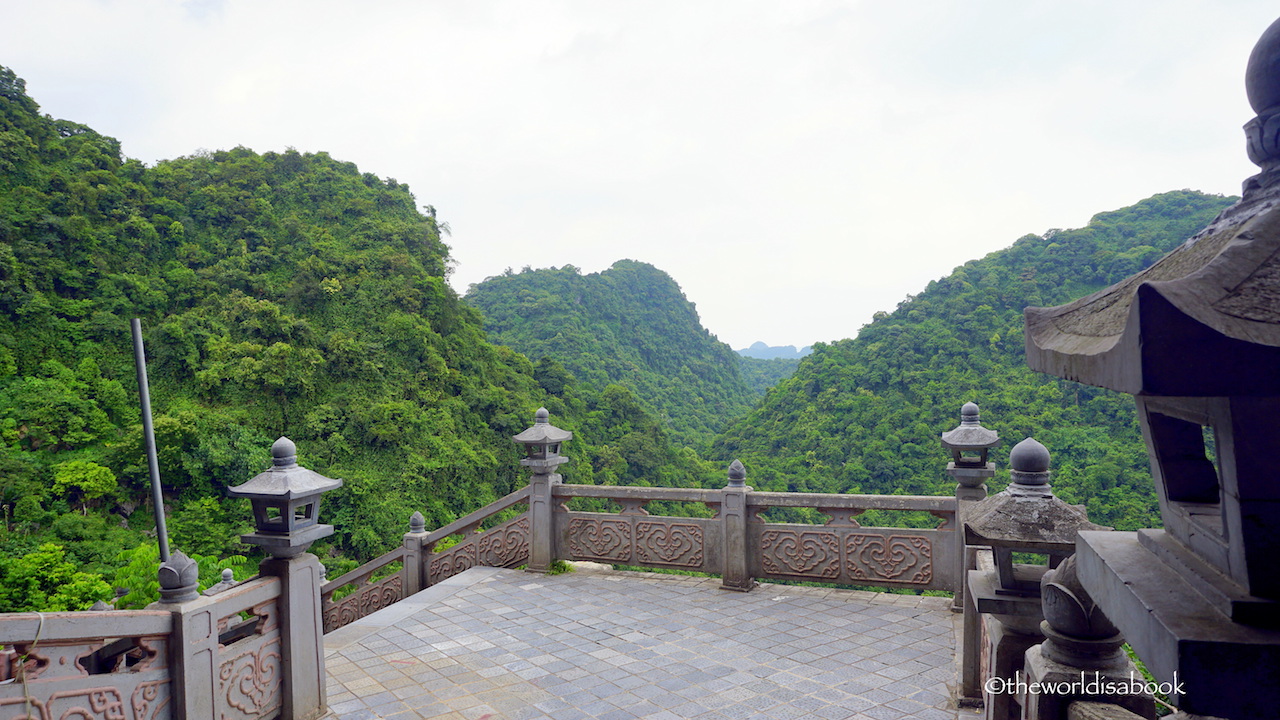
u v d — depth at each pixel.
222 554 32.84
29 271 38.78
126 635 2.74
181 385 38.34
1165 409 1.28
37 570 24.09
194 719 2.98
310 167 55.12
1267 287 0.88
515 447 43.56
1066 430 39.22
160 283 42.69
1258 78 1.10
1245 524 0.98
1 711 2.35
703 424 82.00
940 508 5.49
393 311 44.84
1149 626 1.08
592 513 6.67
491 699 3.99
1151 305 0.83
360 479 35.22
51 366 36.56
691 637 4.92
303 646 3.67
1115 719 1.55
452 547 7.18
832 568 5.86
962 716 3.52
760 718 3.68
